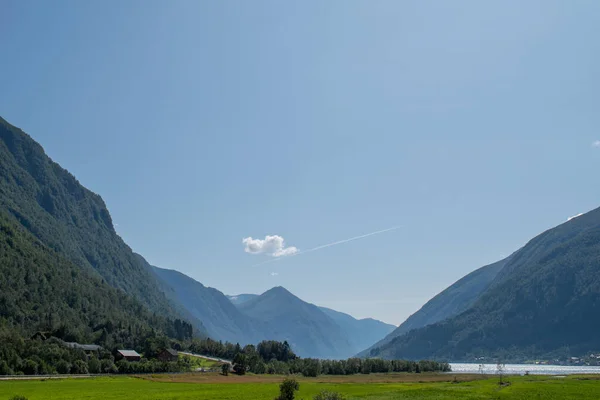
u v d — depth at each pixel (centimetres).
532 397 11369
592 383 15912
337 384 16238
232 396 10756
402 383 17125
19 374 15938
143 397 10244
